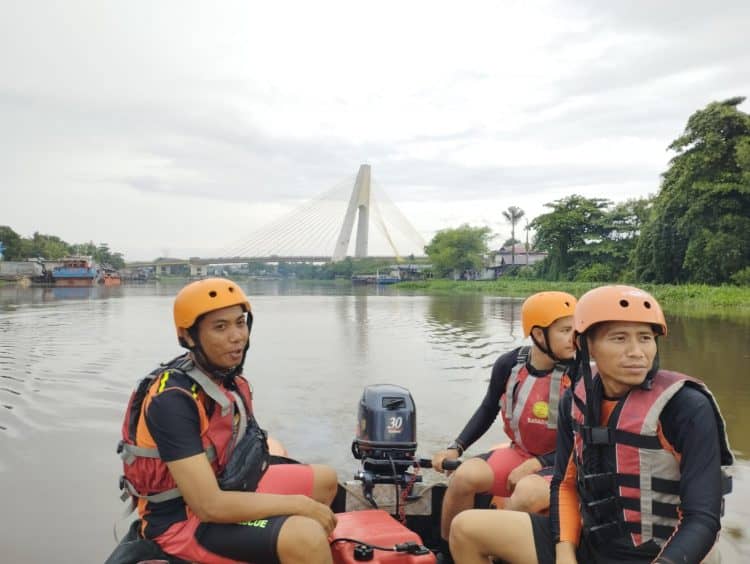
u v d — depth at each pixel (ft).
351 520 10.09
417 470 12.00
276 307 104.53
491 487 11.48
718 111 138.51
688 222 136.56
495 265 332.80
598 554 7.66
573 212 217.77
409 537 9.49
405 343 48.16
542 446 11.55
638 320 7.16
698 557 6.60
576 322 7.80
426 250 340.39
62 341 47.39
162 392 8.57
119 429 21.25
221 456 8.95
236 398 9.19
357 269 465.06
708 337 51.44
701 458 6.89
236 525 8.61
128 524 13.37
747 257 129.80
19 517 13.71
